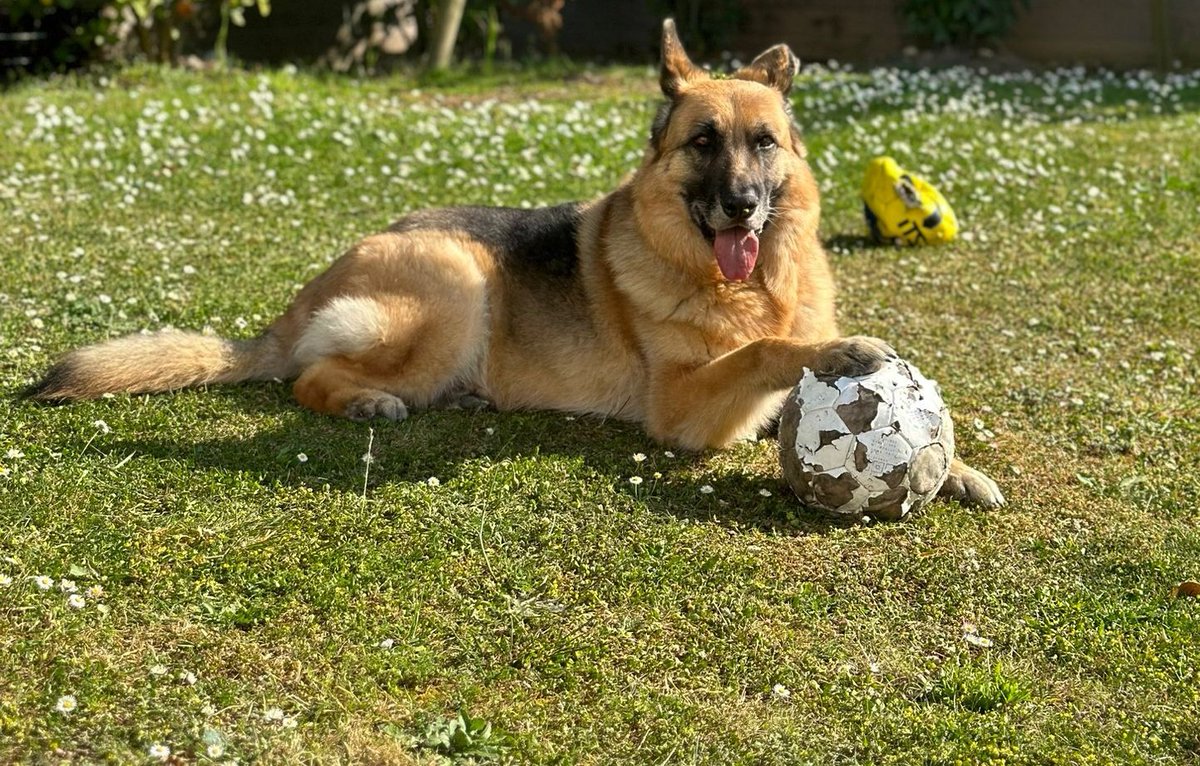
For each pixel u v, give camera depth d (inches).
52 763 120.9
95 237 305.9
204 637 143.0
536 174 392.2
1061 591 163.0
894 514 180.4
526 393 221.1
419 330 213.3
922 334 267.1
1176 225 348.5
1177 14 653.3
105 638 140.7
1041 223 355.6
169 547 161.0
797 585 162.1
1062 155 426.0
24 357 224.8
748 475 196.1
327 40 657.0
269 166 386.6
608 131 449.4
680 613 154.9
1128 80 604.7
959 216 364.2
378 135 422.6
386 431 204.5
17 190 345.4
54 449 187.9
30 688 130.8
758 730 132.5
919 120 469.1
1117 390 236.1
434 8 639.1
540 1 666.2
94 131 409.7
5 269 274.1
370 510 174.6
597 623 151.4
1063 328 272.5
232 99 471.2
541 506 180.2
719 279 202.8
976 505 187.3
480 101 542.0
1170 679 143.5
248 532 166.4
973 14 650.8
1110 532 178.7
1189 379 242.5
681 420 204.4
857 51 696.4
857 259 326.0
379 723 131.0
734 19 702.5
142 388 212.1
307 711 132.3
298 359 222.7
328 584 154.8
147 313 254.1
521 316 220.5
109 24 543.5
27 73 551.8
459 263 217.0
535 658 143.7
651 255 207.2
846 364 180.7
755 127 201.3
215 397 214.2
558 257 222.4
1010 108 505.7
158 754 122.3
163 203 344.5
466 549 166.7
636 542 170.7
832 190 389.4
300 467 188.1
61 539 160.7
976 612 157.8
